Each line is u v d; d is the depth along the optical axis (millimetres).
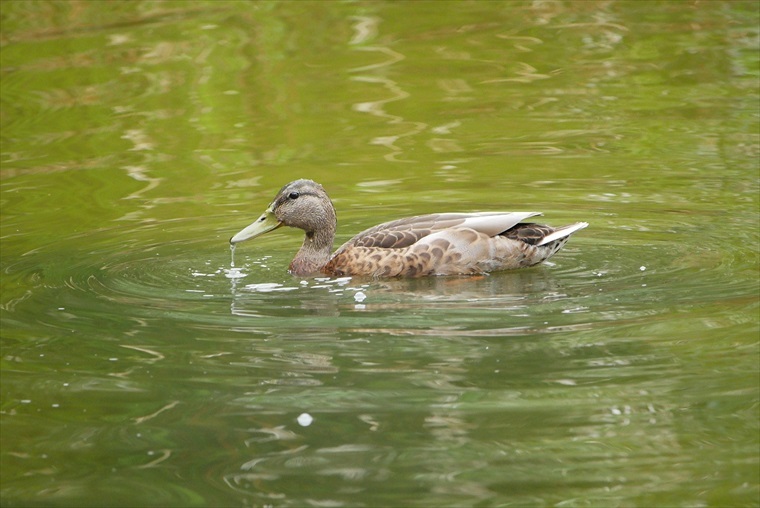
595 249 14867
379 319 12172
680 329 11492
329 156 20359
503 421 9492
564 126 21781
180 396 10227
